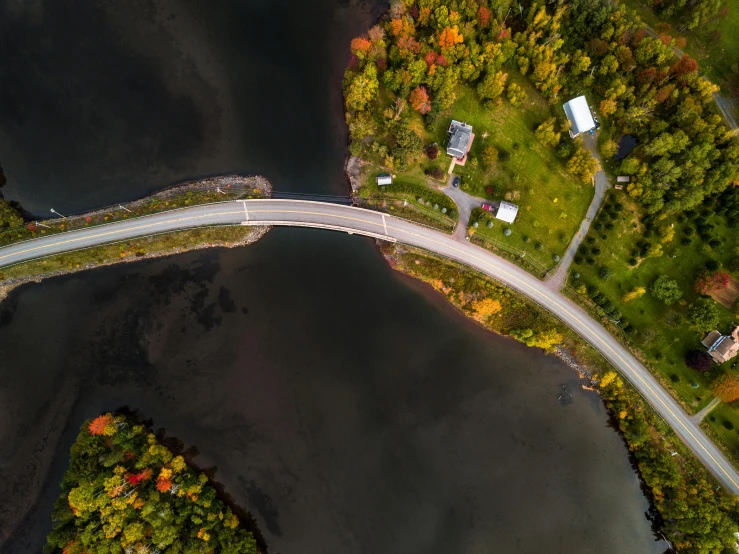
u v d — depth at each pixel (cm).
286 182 11106
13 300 10881
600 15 9962
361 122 10638
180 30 11144
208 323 10994
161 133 11044
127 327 10912
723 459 10575
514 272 10938
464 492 10838
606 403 11075
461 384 11081
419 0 10194
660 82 10106
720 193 10419
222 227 10906
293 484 10781
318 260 11188
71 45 11094
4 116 11025
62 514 9662
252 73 11206
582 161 10281
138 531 9538
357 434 10919
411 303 11181
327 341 11088
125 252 10806
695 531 9912
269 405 10919
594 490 10944
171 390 10881
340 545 10656
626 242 10725
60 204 10962
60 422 10719
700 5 10012
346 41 11225
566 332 10869
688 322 10319
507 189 10806
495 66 10344
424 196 10831
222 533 10075
